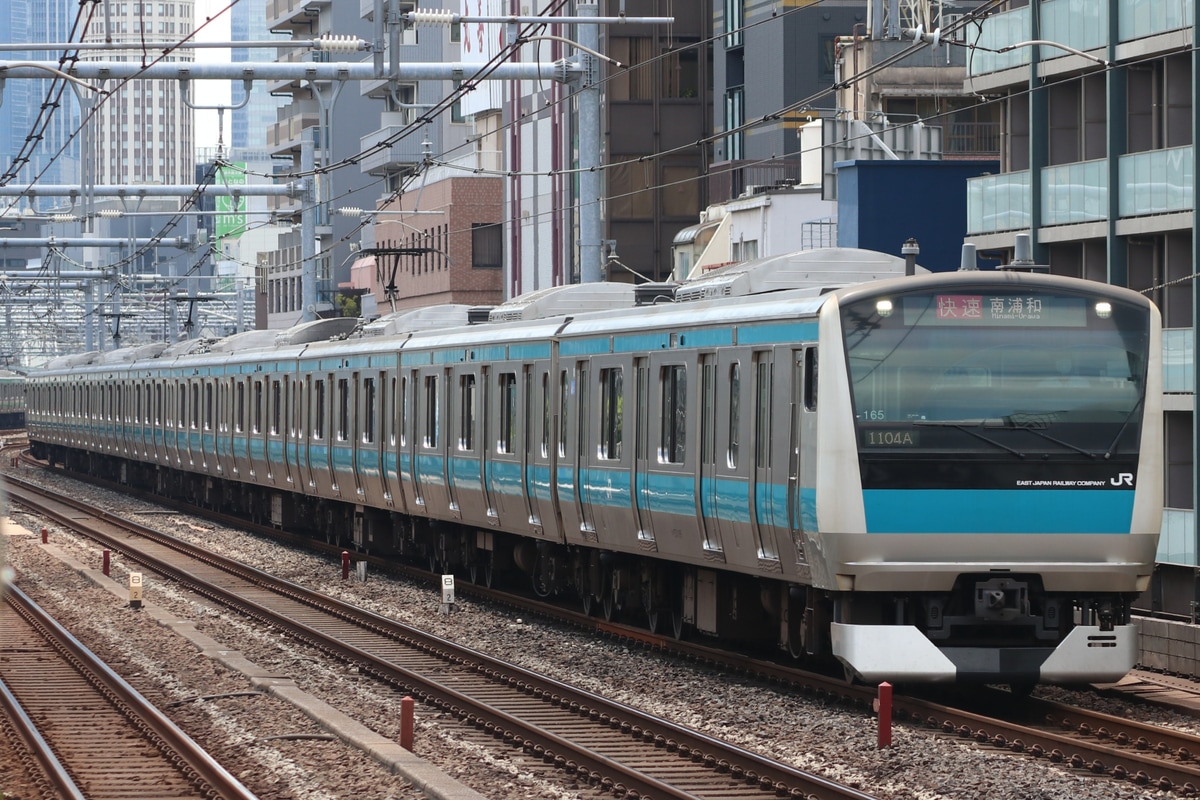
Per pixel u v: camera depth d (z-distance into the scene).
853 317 53.00
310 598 89.25
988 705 55.56
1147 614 68.06
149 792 44.06
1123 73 99.31
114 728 53.84
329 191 144.62
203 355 149.25
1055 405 53.59
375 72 91.38
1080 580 53.62
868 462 52.59
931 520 52.75
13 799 42.97
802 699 56.09
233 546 121.75
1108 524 53.62
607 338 70.94
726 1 199.12
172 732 50.34
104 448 193.38
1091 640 53.31
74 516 150.75
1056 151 106.19
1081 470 53.50
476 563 91.88
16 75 88.94
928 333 53.28
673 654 67.69
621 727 51.31
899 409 52.84
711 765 45.62
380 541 107.38
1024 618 53.38
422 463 93.56
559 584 81.62
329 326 123.62
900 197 128.62
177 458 157.25
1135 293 54.62
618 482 69.56
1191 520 93.81
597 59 89.38
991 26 110.19
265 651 70.81
